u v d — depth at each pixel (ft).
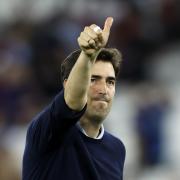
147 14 192.85
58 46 173.78
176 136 155.43
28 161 58.95
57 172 58.23
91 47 53.98
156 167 150.51
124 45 181.06
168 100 160.56
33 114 157.69
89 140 61.05
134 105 159.33
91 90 60.34
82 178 59.11
